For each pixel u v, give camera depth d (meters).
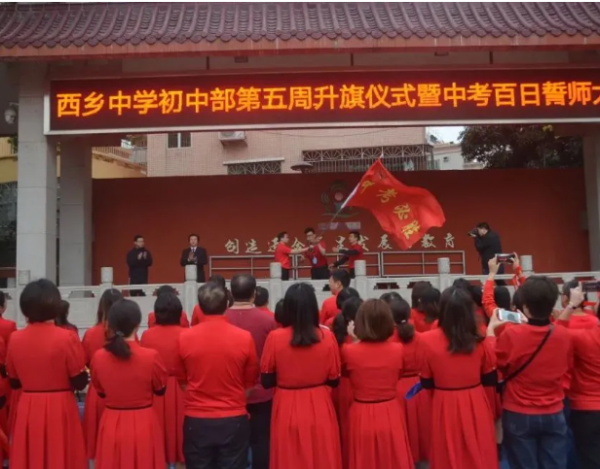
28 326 4.53
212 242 14.27
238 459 4.27
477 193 14.33
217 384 4.25
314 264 11.82
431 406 4.40
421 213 11.78
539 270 14.14
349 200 11.83
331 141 23.03
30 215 10.30
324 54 10.57
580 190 14.35
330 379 4.36
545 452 4.22
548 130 16.52
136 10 11.02
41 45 9.40
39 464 4.30
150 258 11.98
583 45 9.59
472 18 10.48
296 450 4.19
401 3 11.04
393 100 10.41
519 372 4.25
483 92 10.45
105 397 4.30
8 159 18.14
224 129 10.36
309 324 4.23
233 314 4.94
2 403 5.15
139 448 4.18
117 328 4.27
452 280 9.47
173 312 5.18
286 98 10.41
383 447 4.21
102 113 10.35
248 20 10.56
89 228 13.59
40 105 10.46
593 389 4.39
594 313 5.23
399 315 5.02
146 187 14.40
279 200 14.36
